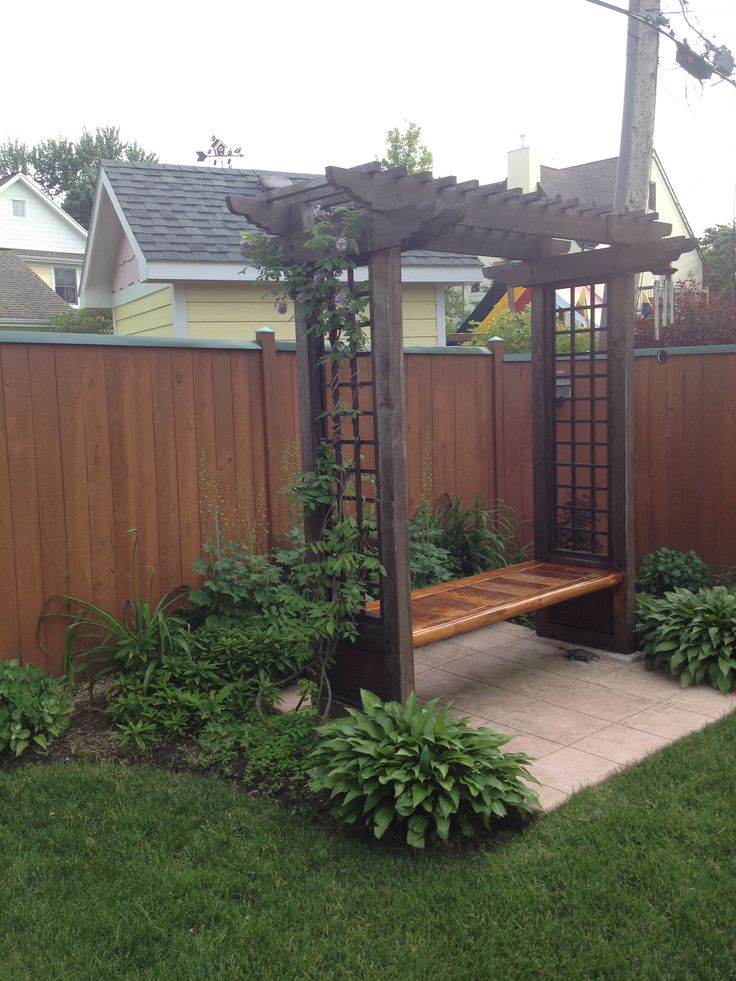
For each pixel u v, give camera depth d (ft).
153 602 15.78
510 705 14.46
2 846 9.66
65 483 14.48
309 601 13.28
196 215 27.86
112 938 8.12
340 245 11.69
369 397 19.13
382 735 10.57
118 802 10.64
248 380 16.97
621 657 16.99
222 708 12.76
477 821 10.10
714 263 79.30
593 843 9.69
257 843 9.77
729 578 19.75
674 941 7.97
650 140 24.75
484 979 7.60
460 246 15.46
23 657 14.10
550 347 17.98
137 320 31.96
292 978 7.61
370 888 8.91
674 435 20.84
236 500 16.89
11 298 63.41
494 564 20.95
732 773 11.26
